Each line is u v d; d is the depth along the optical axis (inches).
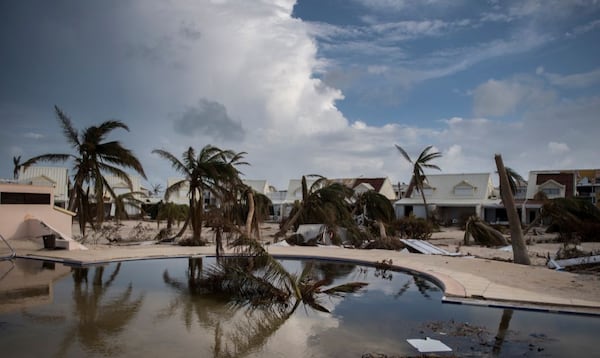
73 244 824.9
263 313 395.9
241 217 1280.8
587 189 2156.7
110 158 1041.5
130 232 1332.4
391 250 890.1
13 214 898.1
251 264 483.5
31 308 398.9
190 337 323.3
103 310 395.9
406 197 2434.8
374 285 530.9
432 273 573.6
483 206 2142.0
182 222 2005.4
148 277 570.9
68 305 411.8
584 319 368.8
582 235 1166.3
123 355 283.1
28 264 675.4
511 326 348.5
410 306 419.2
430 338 321.1
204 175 1057.5
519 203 2054.6
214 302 436.8
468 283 499.2
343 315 388.5
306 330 342.6
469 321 365.4
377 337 324.2
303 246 996.6
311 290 465.1
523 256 689.0
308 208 1218.6
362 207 1358.3
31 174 2287.2
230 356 284.7
